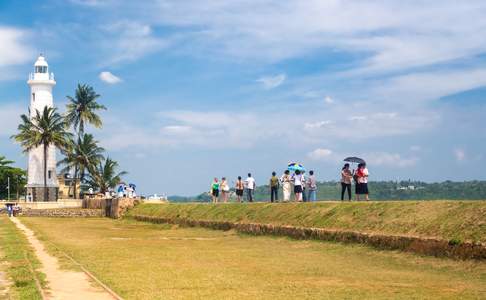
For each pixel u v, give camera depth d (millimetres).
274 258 25141
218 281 18797
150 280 18844
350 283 18422
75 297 15867
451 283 18203
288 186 40844
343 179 34875
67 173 103750
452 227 23016
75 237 38562
